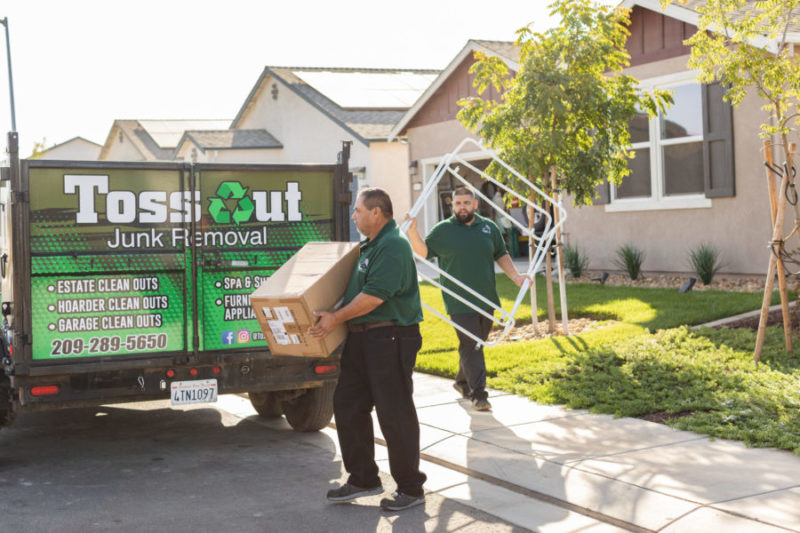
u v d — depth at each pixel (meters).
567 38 9.94
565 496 5.12
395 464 5.14
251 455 6.62
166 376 6.41
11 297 6.17
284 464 6.33
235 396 9.12
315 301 4.95
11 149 5.95
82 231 6.16
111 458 6.61
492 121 10.25
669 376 7.75
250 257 6.66
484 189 21.41
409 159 20.84
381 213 5.12
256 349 6.68
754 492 4.89
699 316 10.41
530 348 9.51
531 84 9.91
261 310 5.05
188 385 6.46
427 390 8.30
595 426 6.62
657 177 14.55
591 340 9.62
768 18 8.68
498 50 17.52
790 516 4.50
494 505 5.16
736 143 13.24
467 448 6.26
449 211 21.11
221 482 5.85
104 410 8.57
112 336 6.25
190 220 6.46
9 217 6.08
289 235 6.80
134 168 6.28
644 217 14.89
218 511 5.20
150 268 6.35
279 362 6.75
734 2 8.53
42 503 5.43
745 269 13.31
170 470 6.20
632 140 15.01
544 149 9.96
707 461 5.54
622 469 5.50
